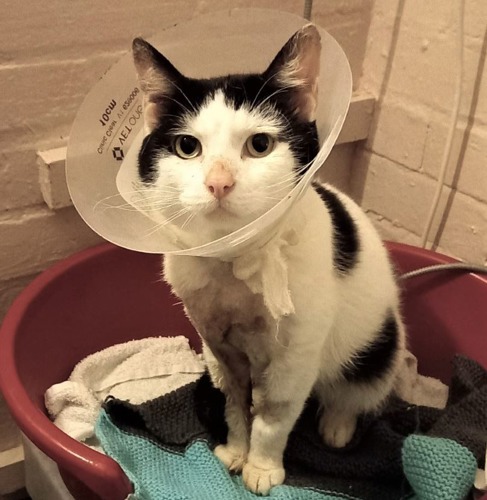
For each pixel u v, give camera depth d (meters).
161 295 1.24
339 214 0.93
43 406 1.05
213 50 0.95
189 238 0.79
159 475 0.94
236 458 1.00
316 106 0.81
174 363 1.20
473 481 0.86
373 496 0.97
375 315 0.97
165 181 0.77
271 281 0.79
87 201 0.83
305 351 0.85
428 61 1.20
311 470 1.01
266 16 0.92
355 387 1.02
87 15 1.03
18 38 0.99
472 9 1.11
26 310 1.03
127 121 0.90
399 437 1.02
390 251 1.21
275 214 0.68
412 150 1.27
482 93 1.13
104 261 1.15
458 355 1.14
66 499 1.08
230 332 0.89
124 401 1.04
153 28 1.10
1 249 1.12
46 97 1.05
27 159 1.08
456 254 1.25
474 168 1.17
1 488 1.31
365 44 1.31
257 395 0.92
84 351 1.18
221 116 0.75
